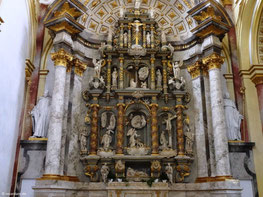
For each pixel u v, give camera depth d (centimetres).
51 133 1046
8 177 1007
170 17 1414
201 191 1090
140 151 1177
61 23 1147
